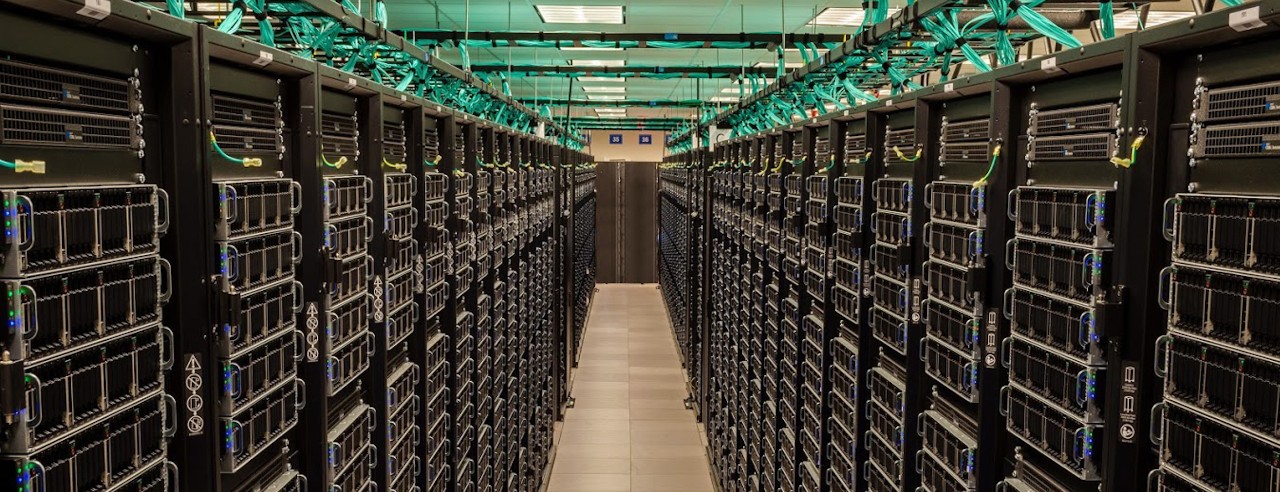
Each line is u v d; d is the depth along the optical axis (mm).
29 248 2174
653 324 20328
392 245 4539
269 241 3303
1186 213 2652
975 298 3836
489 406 7574
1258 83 2441
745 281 9391
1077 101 3262
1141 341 2848
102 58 2504
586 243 19391
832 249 5941
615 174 26234
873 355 5371
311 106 3598
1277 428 2406
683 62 14844
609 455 11664
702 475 11016
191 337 2840
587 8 9875
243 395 3100
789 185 7227
